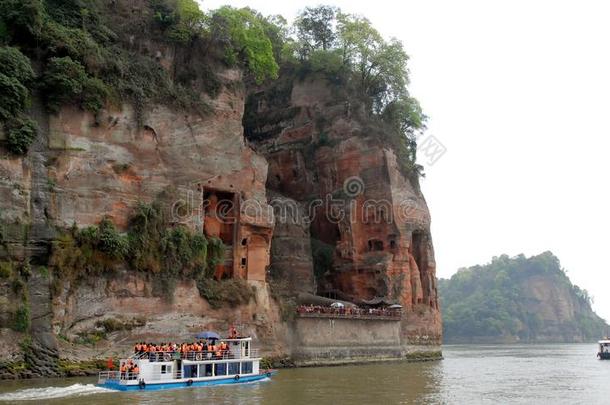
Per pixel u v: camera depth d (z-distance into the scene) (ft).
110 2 214.69
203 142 216.33
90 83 184.96
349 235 302.66
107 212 185.26
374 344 257.75
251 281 223.71
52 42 181.37
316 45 344.28
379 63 335.47
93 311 173.99
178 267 196.85
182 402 122.42
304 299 257.75
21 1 177.27
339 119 318.24
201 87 222.07
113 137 191.11
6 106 165.78
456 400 141.38
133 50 212.23
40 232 167.63
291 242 288.51
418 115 345.10
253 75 278.26
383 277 291.99
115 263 181.06
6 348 153.79
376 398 139.23
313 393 143.43
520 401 143.54
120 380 139.64
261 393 140.36
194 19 227.61
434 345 308.60
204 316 201.05
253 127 337.72
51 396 126.21
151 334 184.75
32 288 163.02
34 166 171.63
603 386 182.09
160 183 201.36
